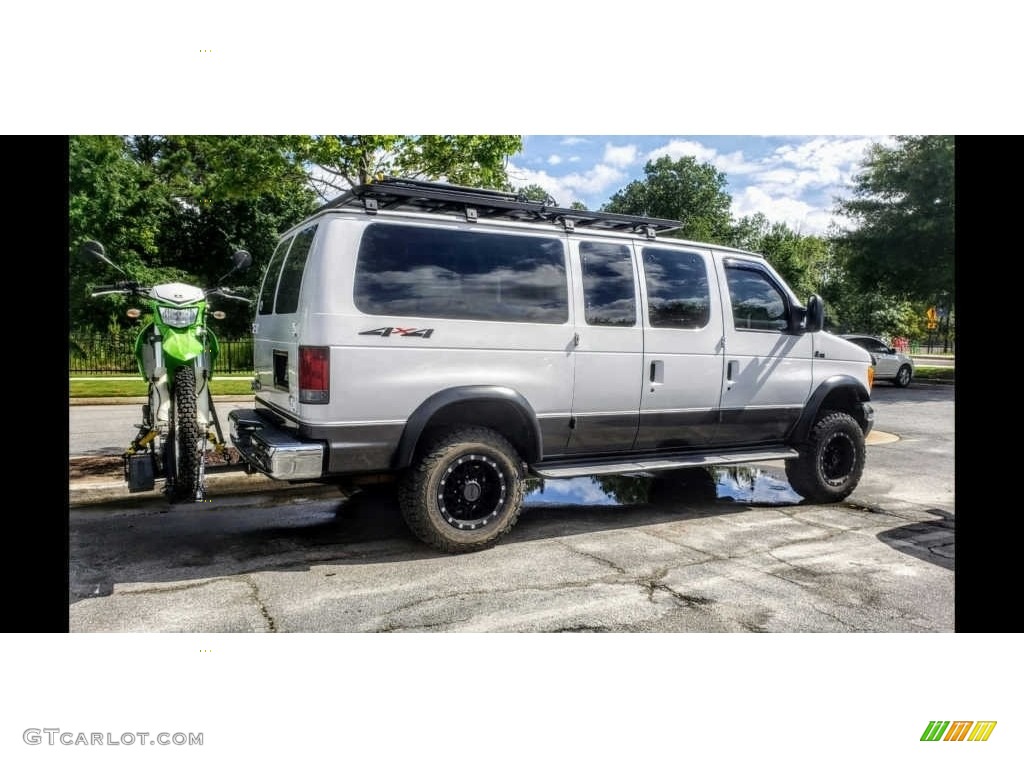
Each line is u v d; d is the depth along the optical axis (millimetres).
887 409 14055
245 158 9320
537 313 4828
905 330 38719
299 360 4215
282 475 4082
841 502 6246
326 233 4246
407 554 4605
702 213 38344
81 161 21000
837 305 36000
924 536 5164
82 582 4043
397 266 4398
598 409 5098
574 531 5219
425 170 10117
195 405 4496
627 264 5230
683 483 6973
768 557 4660
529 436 4855
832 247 25422
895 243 22828
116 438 8547
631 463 5242
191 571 4246
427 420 4406
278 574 4215
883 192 23219
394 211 4457
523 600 3879
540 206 4844
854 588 4125
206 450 4934
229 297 5168
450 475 4539
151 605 3744
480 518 4641
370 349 4266
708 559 4605
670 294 5402
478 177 10305
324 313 4168
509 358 4719
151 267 24453
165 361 4512
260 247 28109
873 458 8508
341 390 4199
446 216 4609
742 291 5773
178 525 5180
